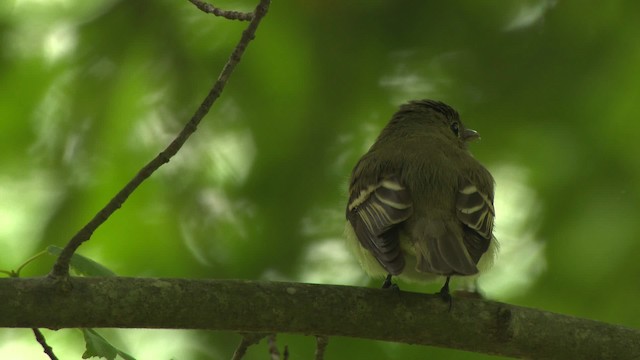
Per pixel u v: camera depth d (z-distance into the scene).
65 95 12.46
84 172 12.32
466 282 8.98
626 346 8.21
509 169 12.23
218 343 11.84
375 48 12.74
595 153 12.00
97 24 12.59
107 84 12.49
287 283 7.90
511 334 8.09
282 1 12.70
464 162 9.68
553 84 12.41
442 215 8.81
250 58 12.55
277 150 12.37
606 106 12.15
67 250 7.37
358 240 9.04
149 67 12.55
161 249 12.06
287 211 12.18
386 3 12.87
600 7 12.53
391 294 8.04
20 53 12.47
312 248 12.04
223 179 12.37
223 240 12.12
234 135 12.54
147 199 12.28
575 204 11.85
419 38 12.80
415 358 11.41
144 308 7.54
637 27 12.33
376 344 11.48
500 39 12.73
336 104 12.55
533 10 12.84
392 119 11.04
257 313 7.75
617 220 11.70
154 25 12.62
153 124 12.48
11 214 12.10
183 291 7.64
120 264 12.00
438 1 12.88
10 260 11.85
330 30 12.73
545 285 11.63
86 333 8.01
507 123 12.37
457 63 12.72
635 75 12.16
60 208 12.11
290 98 12.48
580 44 12.49
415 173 9.17
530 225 11.96
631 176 11.85
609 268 11.56
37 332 7.64
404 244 8.85
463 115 12.48
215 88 7.29
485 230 8.84
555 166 12.08
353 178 9.59
